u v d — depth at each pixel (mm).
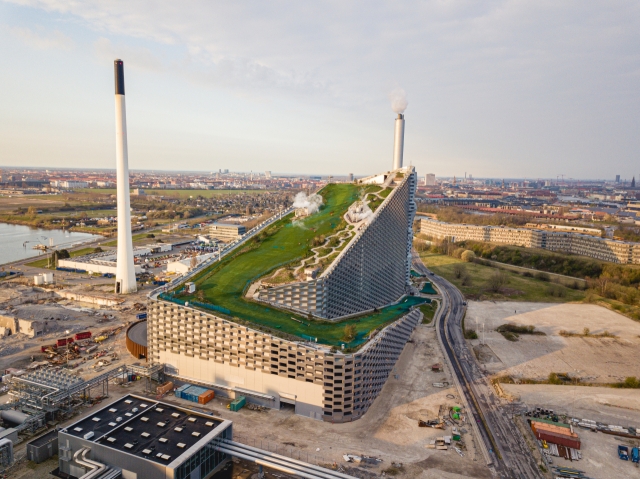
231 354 160750
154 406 133500
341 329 171125
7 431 128875
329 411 146000
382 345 166250
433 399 163125
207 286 191125
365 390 151375
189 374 170625
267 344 152875
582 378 185375
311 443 133250
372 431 140875
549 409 158250
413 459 126375
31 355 196250
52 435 130250
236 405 152000
